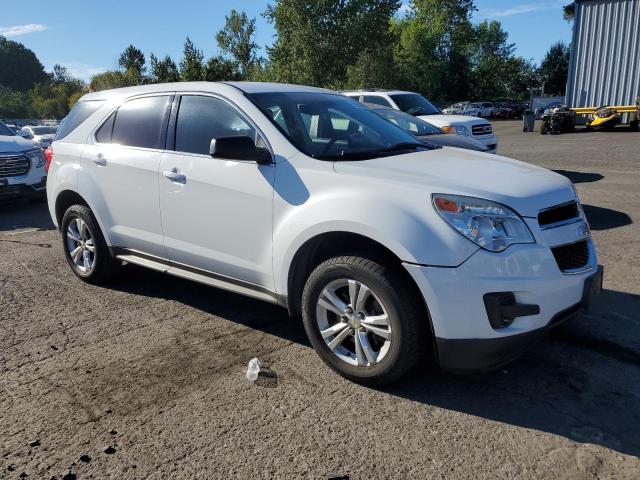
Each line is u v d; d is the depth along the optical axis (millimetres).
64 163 5227
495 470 2592
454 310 2932
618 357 3598
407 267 2982
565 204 3256
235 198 3791
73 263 5434
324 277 3359
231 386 3396
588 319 4109
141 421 3053
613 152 14836
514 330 2951
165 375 3549
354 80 43375
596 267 3379
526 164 3904
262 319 4414
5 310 4723
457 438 2844
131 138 4668
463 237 2934
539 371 3475
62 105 73125
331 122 4145
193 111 4262
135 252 4727
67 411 3164
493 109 53969
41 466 2695
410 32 67250
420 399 3213
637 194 8812
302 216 3396
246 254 3811
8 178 9258
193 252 4168
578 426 2912
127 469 2664
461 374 3334
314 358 3738
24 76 133375
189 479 2590
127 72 45969
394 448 2773
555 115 23328
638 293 4594
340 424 2986
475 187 3113
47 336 4180
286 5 44750
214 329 4246
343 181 3338
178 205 4180
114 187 4707
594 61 23172
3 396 3338
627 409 3051
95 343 4043
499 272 2904
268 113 3887
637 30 21891
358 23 44156
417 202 3068
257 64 59062
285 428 2963
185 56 33469
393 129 4527
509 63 77562
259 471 2631
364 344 3275
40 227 8258
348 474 2594
